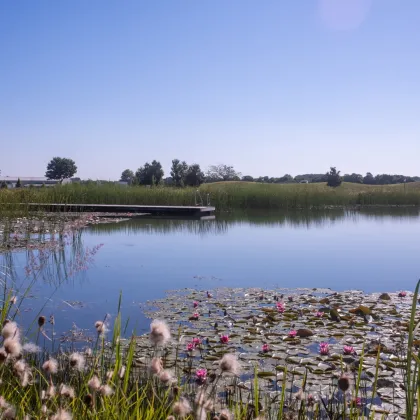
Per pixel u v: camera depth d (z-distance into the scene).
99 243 11.72
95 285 7.30
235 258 9.96
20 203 14.43
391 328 5.16
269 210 24.06
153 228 15.36
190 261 9.56
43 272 8.15
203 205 24.17
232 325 5.28
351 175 54.34
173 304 6.25
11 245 10.61
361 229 15.46
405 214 21.69
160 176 42.81
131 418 2.12
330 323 5.31
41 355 3.49
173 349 4.32
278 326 5.24
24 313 5.57
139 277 7.96
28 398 2.28
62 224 14.23
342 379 2.23
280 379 3.70
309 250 11.06
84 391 2.41
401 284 7.67
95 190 24.30
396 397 3.36
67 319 5.41
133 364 3.53
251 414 2.56
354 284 7.67
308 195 25.20
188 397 2.81
